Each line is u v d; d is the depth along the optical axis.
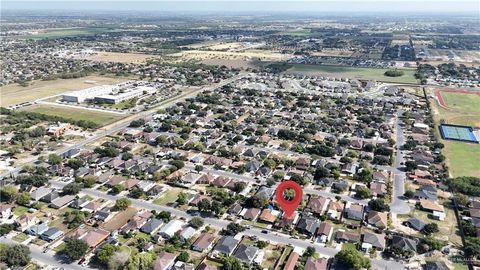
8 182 171.75
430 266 119.06
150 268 116.69
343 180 178.38
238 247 127.75
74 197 160.50
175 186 173.38
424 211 154.00
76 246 122.62
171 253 124.75
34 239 132.75
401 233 138.50
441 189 171.00
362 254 126.38
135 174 183.75
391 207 156.38
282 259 123.75
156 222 140.62
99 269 118.44
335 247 130.50
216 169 191.12
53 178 179.38
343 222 145.38
